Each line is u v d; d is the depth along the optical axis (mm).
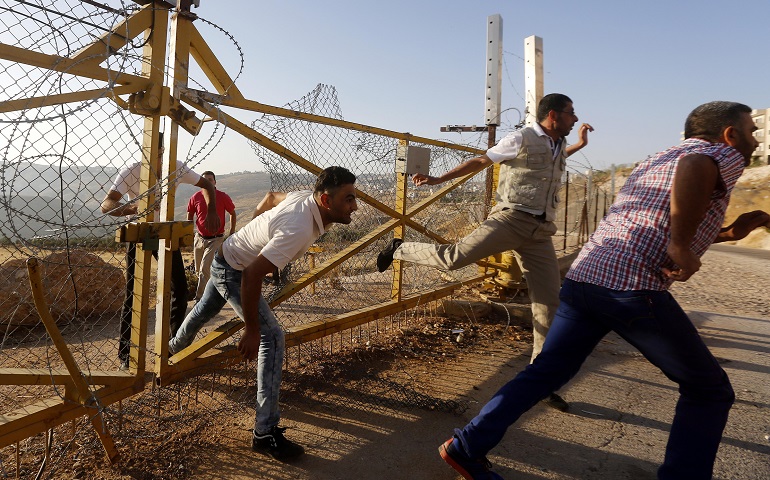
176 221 2611
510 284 5359
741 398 3648
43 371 2273
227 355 3076
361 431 2965
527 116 5559
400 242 4180
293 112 3318
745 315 6203
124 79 2359
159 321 2688
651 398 3580
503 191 3625
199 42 2852
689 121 2324
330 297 5535
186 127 2742
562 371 2379
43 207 1964
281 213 2559
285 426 2967
